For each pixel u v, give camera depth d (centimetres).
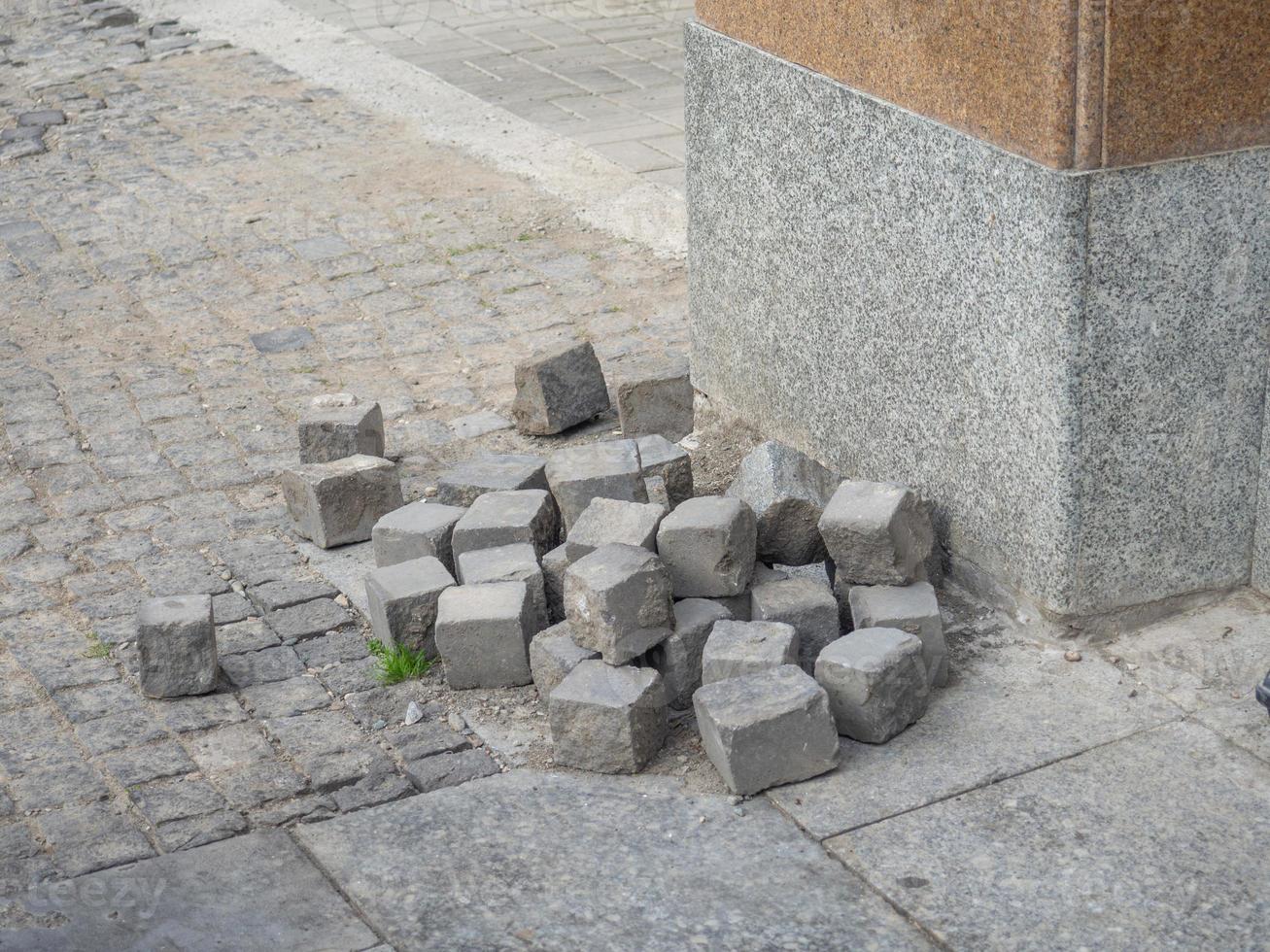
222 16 1448
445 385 697
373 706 457
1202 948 336
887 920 352
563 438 645
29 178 998
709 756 415
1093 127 402
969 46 435
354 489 552
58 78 1245
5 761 434
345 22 1407
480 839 388
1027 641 462
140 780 423
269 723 450
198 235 889
